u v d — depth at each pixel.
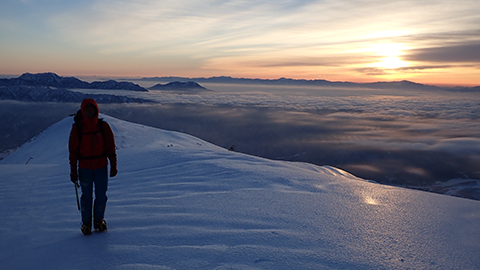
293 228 3.38
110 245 2.99
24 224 3.81
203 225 3.49
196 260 2.62
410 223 3.62
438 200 4.66
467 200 4.71
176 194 5.09
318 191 5.19
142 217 3.82
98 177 3.30
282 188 5.39
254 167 7.50
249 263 2.55
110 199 4.91
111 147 3.33
